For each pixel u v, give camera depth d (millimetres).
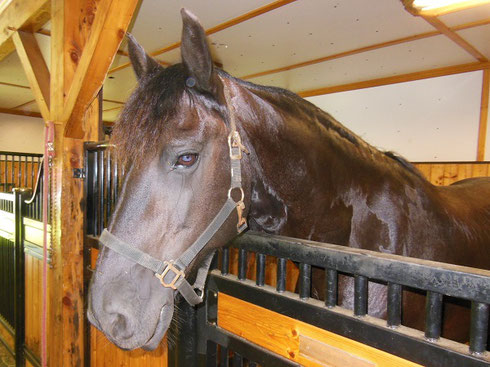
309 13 2369
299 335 786
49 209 1825
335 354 718
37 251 2039
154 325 712
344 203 1014
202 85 747
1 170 5820
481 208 1391
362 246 1018
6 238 2521
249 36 2803
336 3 2219
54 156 1712
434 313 580
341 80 4148
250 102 890
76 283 1778
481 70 3391
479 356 526
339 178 1008
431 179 3615
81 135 1701
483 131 3400
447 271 545
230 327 973
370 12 2344
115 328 667
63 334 1759
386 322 658
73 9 1541
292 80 4176
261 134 890
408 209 1054
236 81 929
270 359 853
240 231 865
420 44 2926
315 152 976
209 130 757
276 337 842
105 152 1556
